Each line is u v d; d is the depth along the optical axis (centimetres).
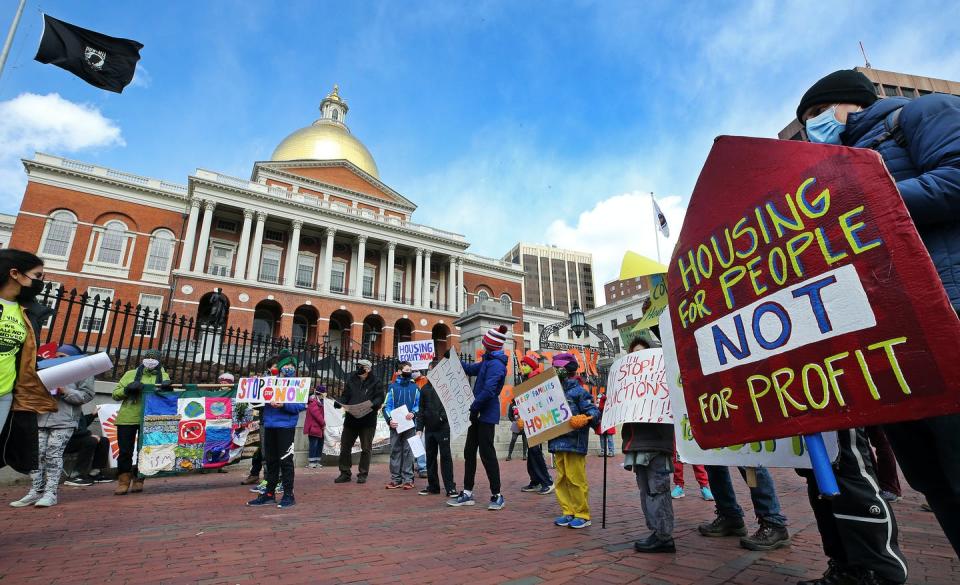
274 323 3600
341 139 4738
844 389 139
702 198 195
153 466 596
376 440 996
